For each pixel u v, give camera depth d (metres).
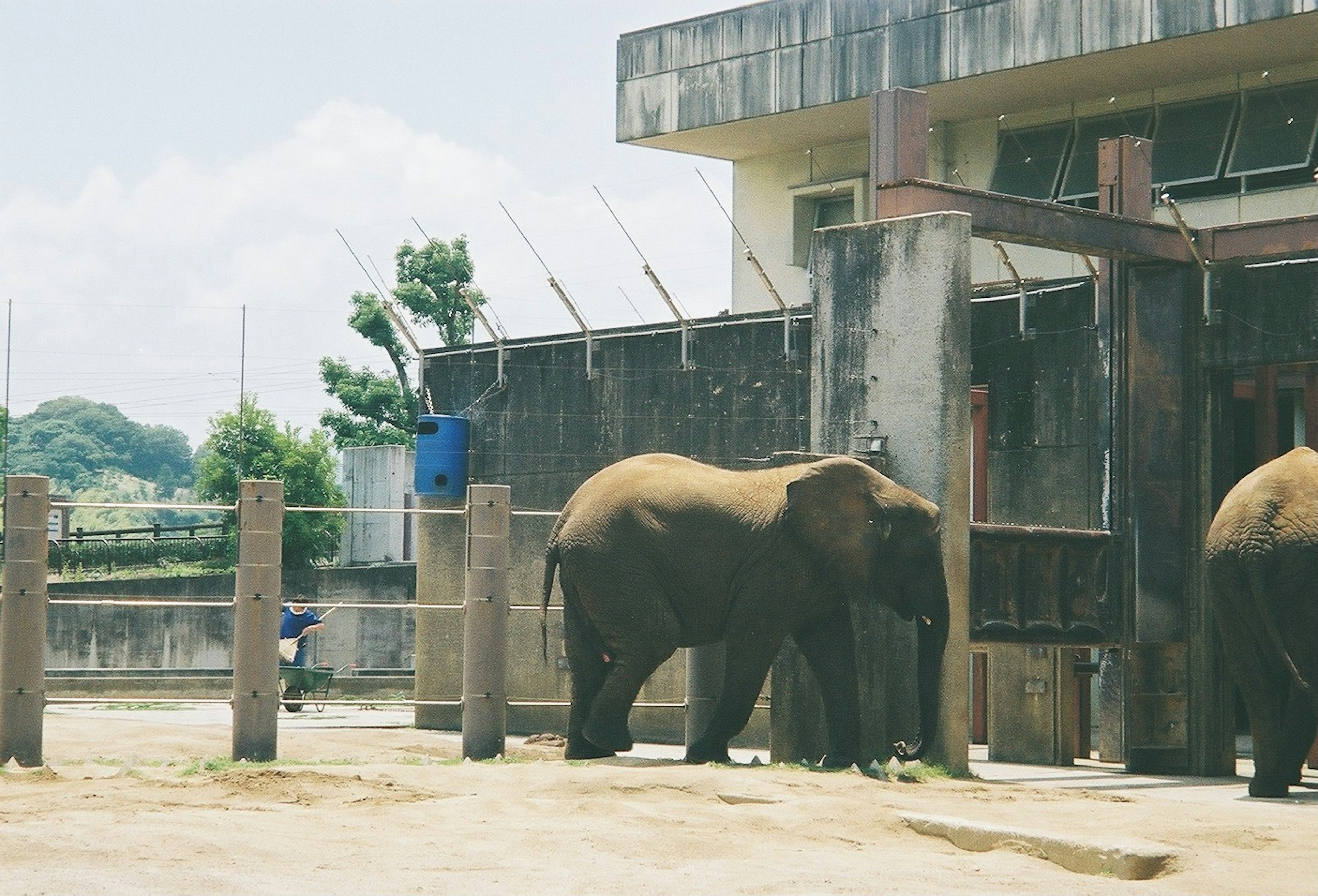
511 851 9.02
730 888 8.18
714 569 13.08
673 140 28.06
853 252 14.18
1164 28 22.14
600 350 18.88
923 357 13.62
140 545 36.50
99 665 31.30
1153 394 15.73
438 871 8.49
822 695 13.42
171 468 126.25
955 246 13.52
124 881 7.99
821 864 8.82
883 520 13.09
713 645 14.93
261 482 13.57
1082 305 16.47
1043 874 8.69
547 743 16.97
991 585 14.48
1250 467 20.39
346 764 13.14
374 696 25.05
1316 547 12.53
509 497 14.55
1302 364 15.34
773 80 26.23
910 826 10.03
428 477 19.77
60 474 118.44
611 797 10.98
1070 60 23.17
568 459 19.08
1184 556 15.53
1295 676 12.52
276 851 8.83
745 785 11.25
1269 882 8.40
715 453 17.88
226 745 15.09
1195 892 8.23
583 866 8.66
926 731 13.21
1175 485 15.57
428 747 15.86
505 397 19.66
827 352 14.30
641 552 13.05
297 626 22.28
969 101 25.33
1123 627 15.54
